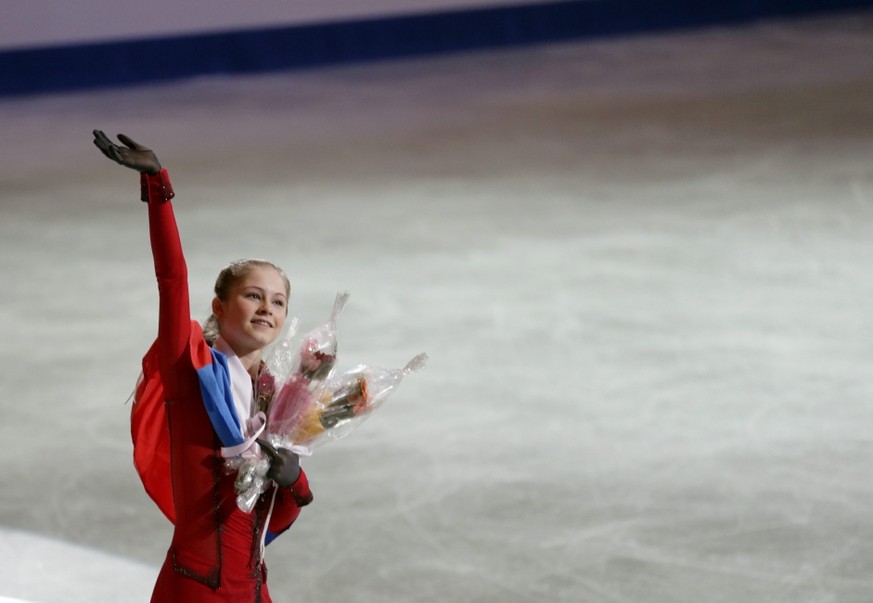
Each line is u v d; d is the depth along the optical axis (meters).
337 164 43.44
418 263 31.14
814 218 34.19
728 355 23.97
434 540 16.77
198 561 10.09
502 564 16.05
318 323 26.19
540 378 22.97
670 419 20.86
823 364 23.31
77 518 17.61
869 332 25.09
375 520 17.39
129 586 15.57
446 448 19.89
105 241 34.06
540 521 17.28
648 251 31.66
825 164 40.59
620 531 16.91
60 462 19.62
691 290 28.27
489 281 29.44
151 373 10.35
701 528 16.92
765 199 36.53
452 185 39.91
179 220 36.06
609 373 23.16
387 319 26.59
